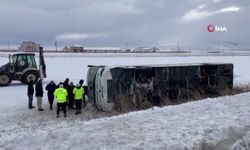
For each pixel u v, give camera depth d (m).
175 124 9.37
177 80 17.66
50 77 34.12
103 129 8.90
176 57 70.56
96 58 64.00
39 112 16.45
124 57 68.38
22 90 24.66
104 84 15.87
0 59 57.47
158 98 16.89
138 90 16.44
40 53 26.55
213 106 11.88
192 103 12.88
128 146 7.48
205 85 19.00
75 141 7.86
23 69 28.06
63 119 14.81
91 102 17.31
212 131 8.59
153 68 16.91
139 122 9.66
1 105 18.45
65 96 15.30
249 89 21.03
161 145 7.56
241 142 7.86
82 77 34.12
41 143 7.79
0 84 27.27
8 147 7.59
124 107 15.86
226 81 19.94
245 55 87.44
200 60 60.34
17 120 14.73
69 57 66.69
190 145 7.59
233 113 10.64
